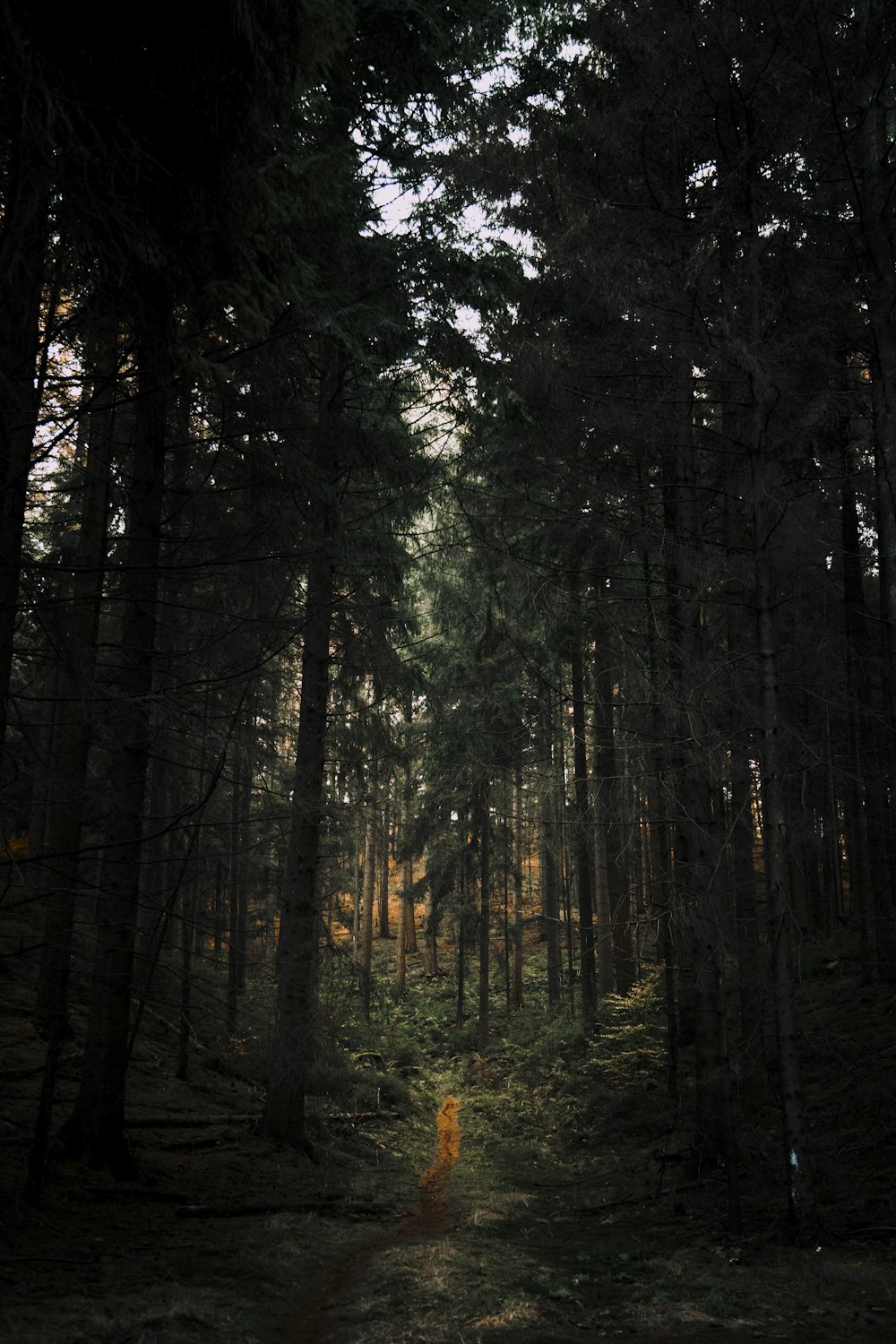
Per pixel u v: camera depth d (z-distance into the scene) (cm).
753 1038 862
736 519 1103
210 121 566
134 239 554
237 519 975
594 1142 1488
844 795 1639
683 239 925
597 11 929
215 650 913
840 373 994
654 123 934
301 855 1238
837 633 1182
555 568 1110
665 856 1319
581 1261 770
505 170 948
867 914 1842
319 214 771
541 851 2672
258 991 1934
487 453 1143
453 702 2398
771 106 855
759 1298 604
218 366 643
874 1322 539
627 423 962
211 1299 576
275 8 557
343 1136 1432
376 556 1206
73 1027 1307
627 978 2114
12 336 593
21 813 672
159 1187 899
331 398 1159
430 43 902
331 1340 539
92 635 809
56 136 495
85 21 500
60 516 1312
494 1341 519
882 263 963
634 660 1015
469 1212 966
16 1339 453
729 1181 824
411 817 2648
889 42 905
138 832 924
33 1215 716
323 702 1289
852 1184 890
